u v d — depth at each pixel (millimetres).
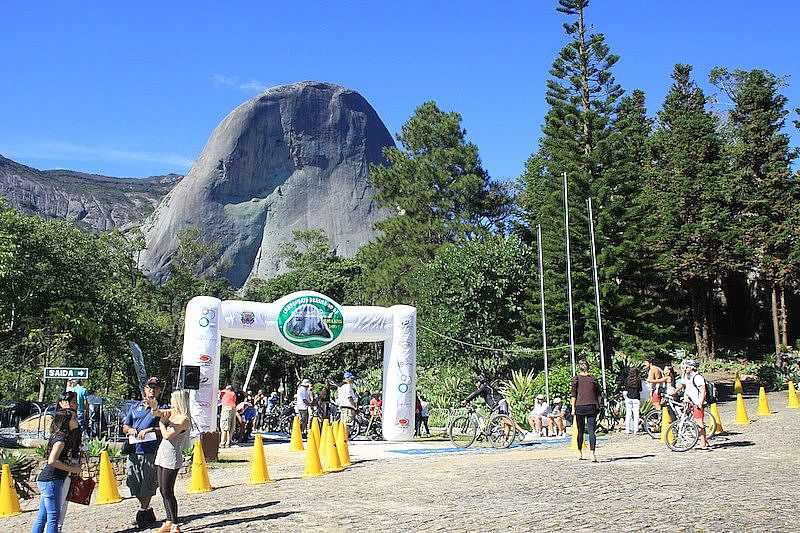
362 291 49469
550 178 34188
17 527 9812
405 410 21297
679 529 7242
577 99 34188
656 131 46844
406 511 8992
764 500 8805
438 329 35844
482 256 36344
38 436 21734
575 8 34406
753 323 49656
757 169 42688
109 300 37688
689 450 14586
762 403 21516
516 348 34312
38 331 34156
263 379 44281
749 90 42719
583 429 13641
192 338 19500
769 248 40906
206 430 17656
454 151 50812
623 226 32094
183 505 10578
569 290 26219
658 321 33094
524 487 10609
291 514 9156
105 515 10273
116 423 20547
